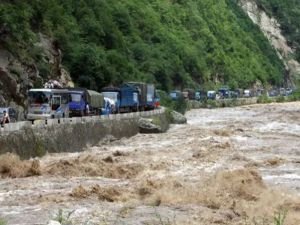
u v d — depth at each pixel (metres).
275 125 67.25
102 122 49.31
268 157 39.50
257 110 102.19
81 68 74.12
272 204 23.73
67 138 42.25
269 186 27.86
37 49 61.84
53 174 31.77
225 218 21.27
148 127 58.00
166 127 64.81
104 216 21.45
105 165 33.94
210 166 35.34
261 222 20.77
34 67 59.31
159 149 43.28
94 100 55.19
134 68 94.94
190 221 20.73
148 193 25.77
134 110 68.12
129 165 34.38
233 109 108.44
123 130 53.72
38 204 23.66
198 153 40.50
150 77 100.75
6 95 52.78
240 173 29.47
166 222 20.55
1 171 31.48
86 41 82.19
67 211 22.23
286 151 43.12
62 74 69.00
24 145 36.38
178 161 37.03
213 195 25.05
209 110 106.12
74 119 44.19
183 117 74.19
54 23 72.88
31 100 46.25
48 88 51.62
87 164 33.72
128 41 104.94
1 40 55.88
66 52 73.50
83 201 24.31
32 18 66.31
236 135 54.72
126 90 66.31
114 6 108.38
